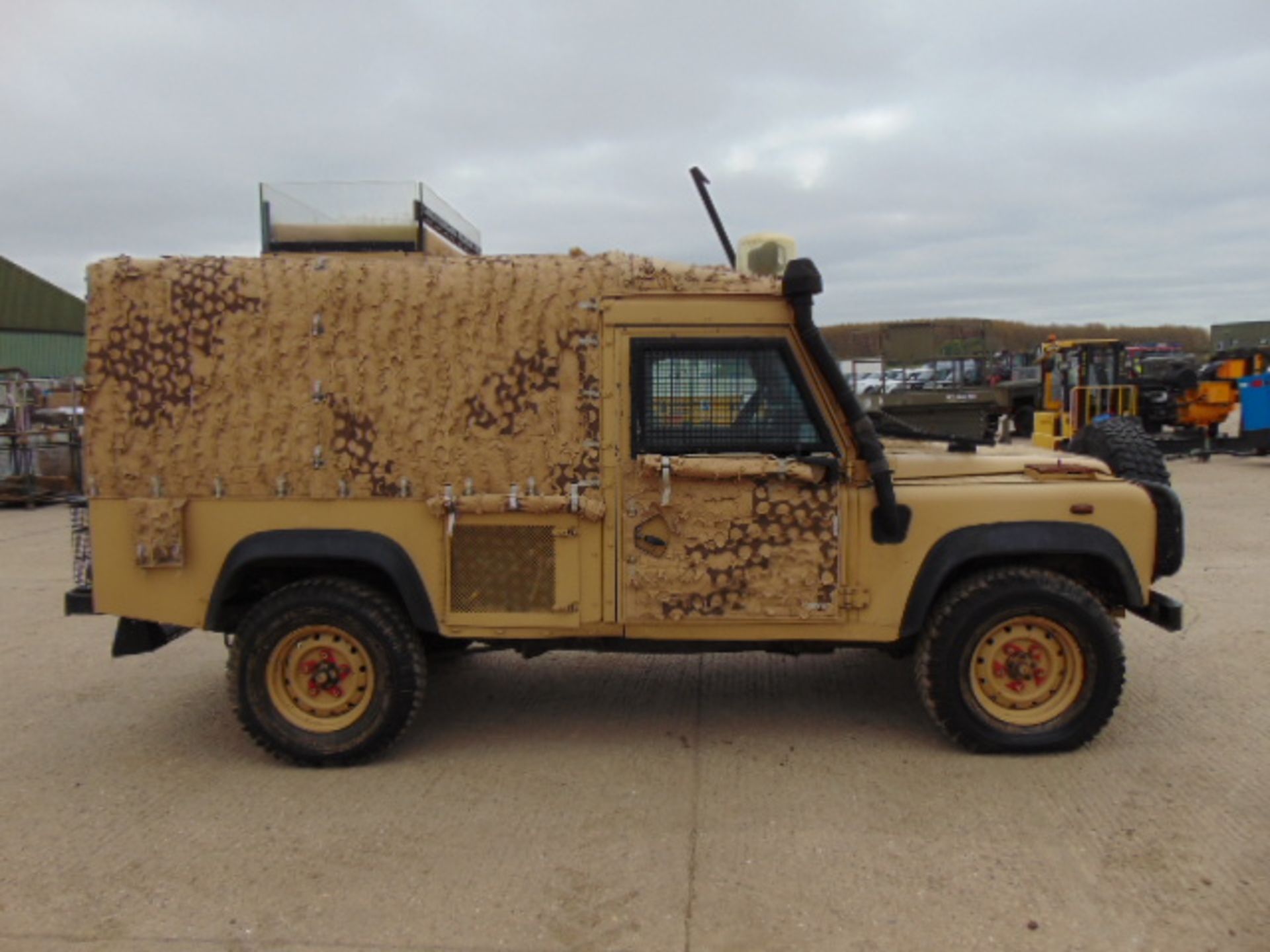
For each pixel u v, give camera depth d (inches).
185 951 121.7
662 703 212.5
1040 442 400.5
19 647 265.4
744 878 137.0
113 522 176.7
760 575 173.5
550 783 170.6
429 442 173.9
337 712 179.6
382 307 172.9
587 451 173.2
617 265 173.6
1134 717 195.9
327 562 178.7
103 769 180.2
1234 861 138.8
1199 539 390.9
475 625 175.9
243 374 173.8
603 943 122.4
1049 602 172.1
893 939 122.0
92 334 173.6
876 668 234.8
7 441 585.0
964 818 153.8
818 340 167.6
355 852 146.5
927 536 174.1
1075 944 120.3
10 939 124.5
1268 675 221.6
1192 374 716.0
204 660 252.8
